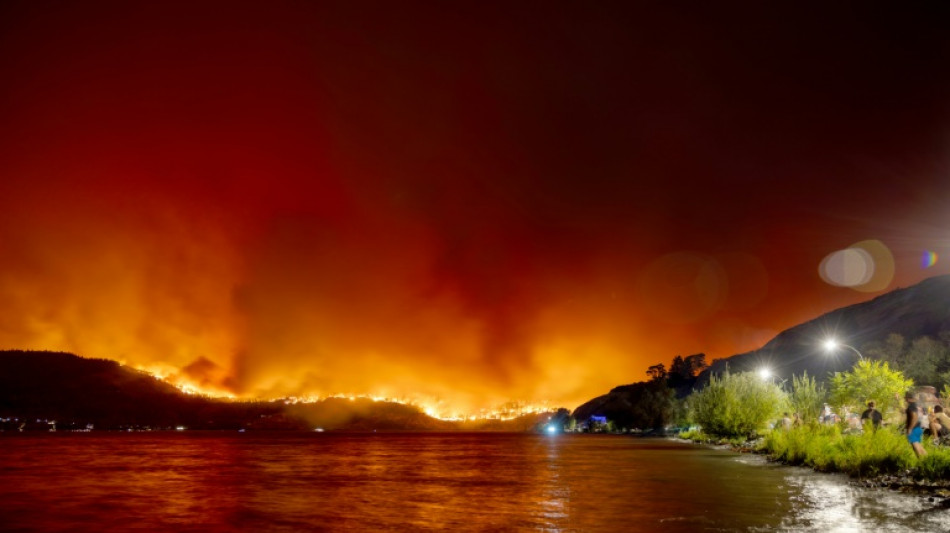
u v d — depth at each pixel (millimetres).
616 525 18625
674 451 63969
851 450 34062
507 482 34469
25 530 20125
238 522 21141
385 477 39156
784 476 32281
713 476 33344
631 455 58875
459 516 21531
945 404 33500
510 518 20766
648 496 25406
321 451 83375
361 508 24094
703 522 18516
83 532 19578
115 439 157125
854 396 47688
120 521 21812
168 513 23531
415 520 20781
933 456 25422
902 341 90812
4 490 32562
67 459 63750
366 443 125312
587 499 25188
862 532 16234
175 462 57750
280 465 52625
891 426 36344
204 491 31422
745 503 22203
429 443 124062
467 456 67438
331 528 19500
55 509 25031
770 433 55688
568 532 17656
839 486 26750
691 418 108875
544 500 25344
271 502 26422
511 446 101000
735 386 68688
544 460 55844
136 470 47375
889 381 46656
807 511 20016
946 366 72062
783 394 67125
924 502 21438
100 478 40031
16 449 90438
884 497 22828
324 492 30266
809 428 44625
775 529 17062
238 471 45562
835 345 53469
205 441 140625
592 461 51438
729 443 69625
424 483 34562
